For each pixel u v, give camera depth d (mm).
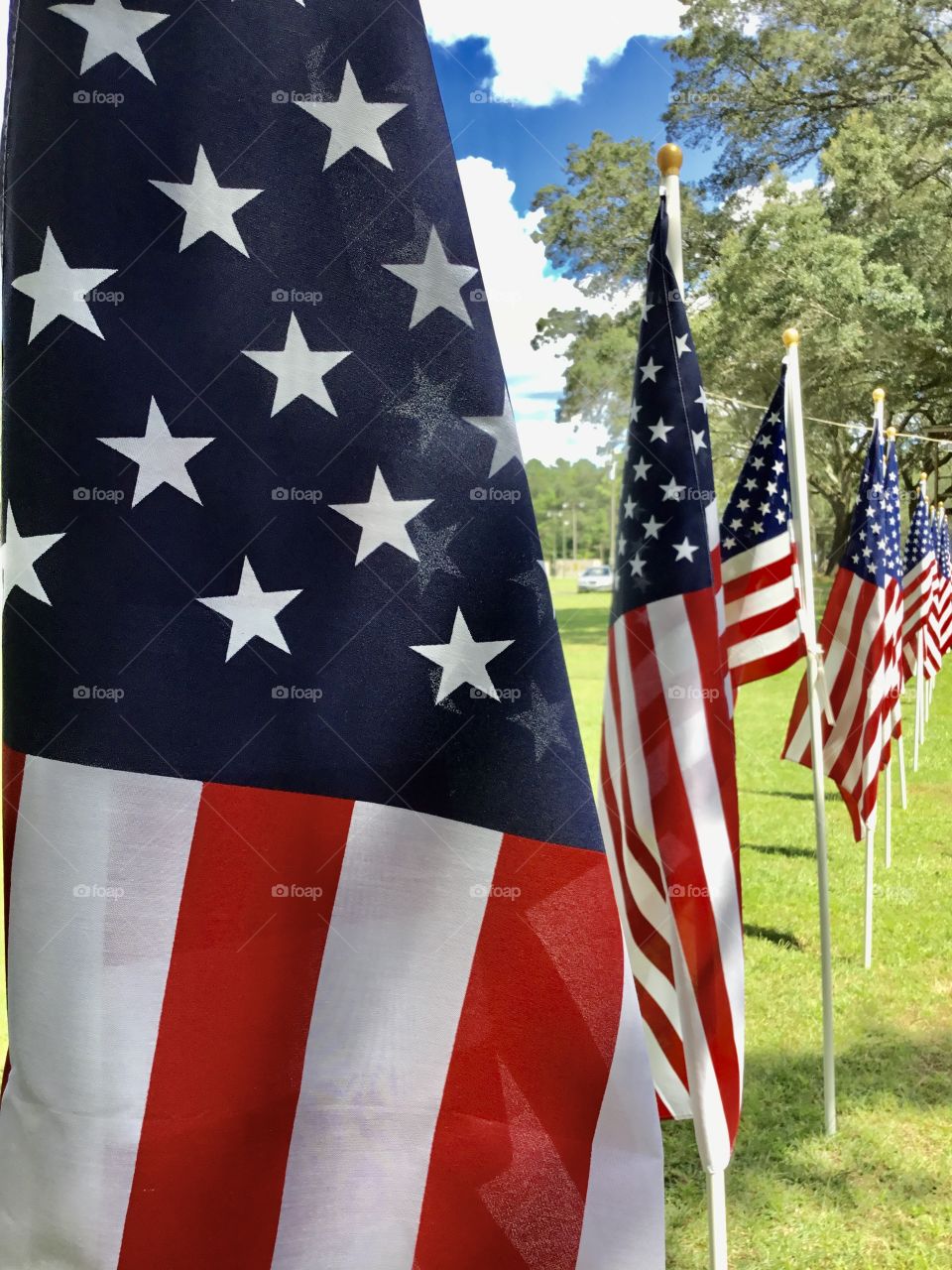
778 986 6855
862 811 7008
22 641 1569
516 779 1614
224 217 1562
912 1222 4488
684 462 2979
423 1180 1595
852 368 31234
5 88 1594
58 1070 1536
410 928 1604
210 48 1553
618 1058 1603
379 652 1599
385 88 1576
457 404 1602
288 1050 1579
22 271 1570
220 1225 1552
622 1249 1598
